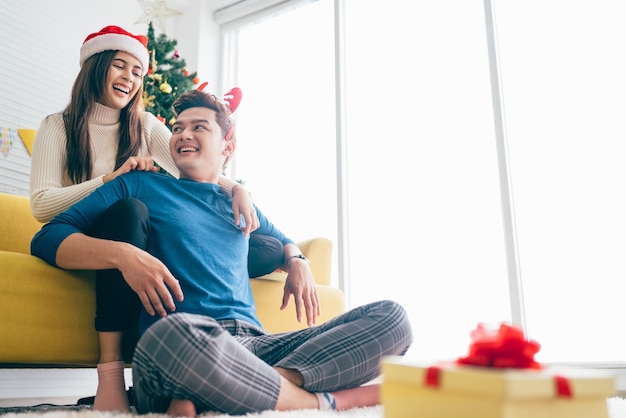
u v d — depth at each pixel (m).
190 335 0.83
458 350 2.81
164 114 3.13
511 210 2.70
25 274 1.21
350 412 0.97
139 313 1.21
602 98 2.65
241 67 4.20
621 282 2.46
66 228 1.20
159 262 1.12
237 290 1.24
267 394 0.91
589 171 2.62
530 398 0.52
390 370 0.63
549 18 2.87
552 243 2.64
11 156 3.13
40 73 3.34
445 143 3.09
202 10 4.14
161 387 0.87
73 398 2.62
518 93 2.88
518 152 2.81
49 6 3.43
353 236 3.32
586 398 0.57
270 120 3.95
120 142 1.84
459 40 3.16
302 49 3.87
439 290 2.94
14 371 2.72
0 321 1.17
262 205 3.84
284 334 1.15
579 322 2.52
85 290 1.31
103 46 1.79
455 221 2.96
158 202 1.28
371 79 3.49
